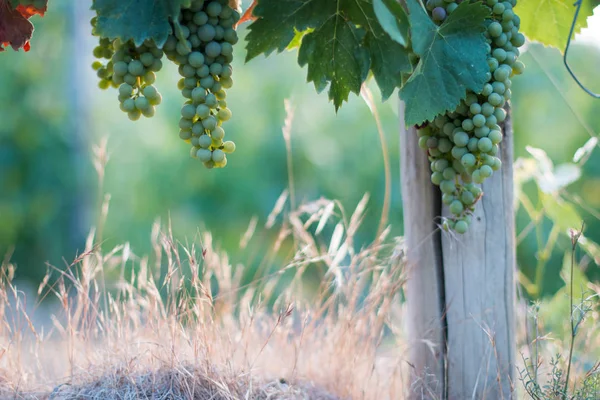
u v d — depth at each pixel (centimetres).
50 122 757
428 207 185
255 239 698
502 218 181
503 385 184
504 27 154
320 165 732
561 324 250
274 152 738
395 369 204
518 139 667
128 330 206
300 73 765
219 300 238
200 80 146
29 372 204
